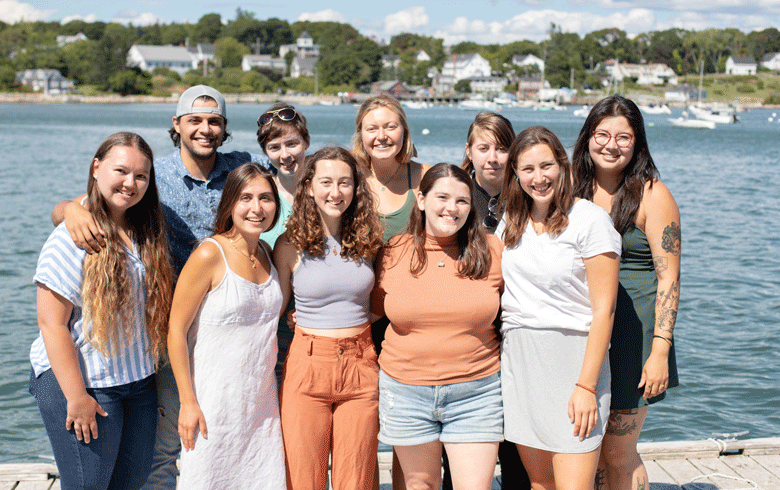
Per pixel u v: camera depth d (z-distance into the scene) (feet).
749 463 14.80
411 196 12.40
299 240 10.66
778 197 70.03
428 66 488.44
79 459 10.17
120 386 10.30
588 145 11.24
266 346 10.59
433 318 10.41
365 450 10.92
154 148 114.21
